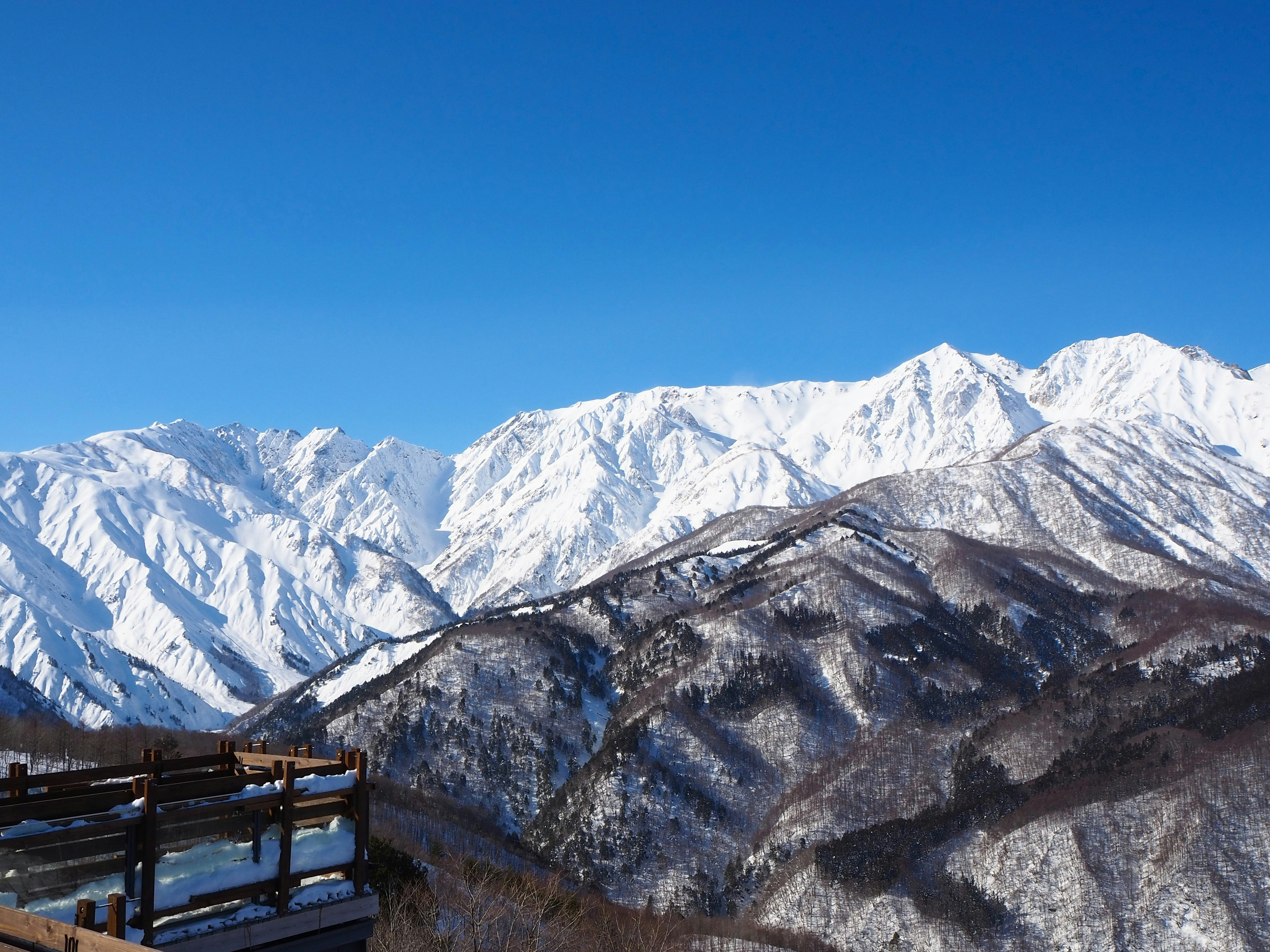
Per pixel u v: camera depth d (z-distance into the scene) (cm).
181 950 1873
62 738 13275
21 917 1622
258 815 2067
